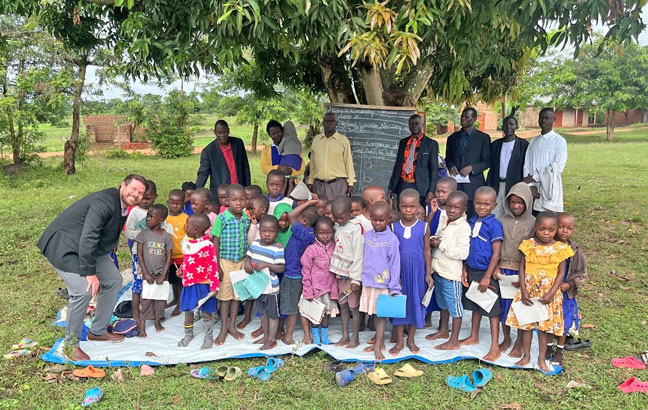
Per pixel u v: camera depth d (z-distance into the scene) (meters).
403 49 4.35
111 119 30.08
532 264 3.98
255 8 4.06
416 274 4.25
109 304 4.56
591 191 11.77
